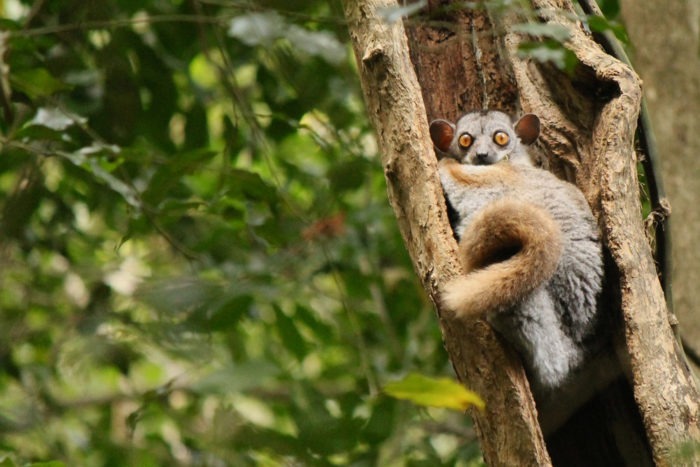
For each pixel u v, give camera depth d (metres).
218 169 10.27
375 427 10.58
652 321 8.29
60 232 12.98
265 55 12.85
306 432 8.55
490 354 7.95
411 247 8.34
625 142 8.73
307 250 11.85
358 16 8.55
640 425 9.30
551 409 9.22
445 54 10.57
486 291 7.94
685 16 13.22
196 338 7.30
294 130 13.23
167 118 12.75
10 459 8.66
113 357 7.43
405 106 8.33
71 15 11.82
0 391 12.43
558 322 8.94
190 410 10.30
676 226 12.68
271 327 12.97
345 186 12.54
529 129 9.82
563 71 9.45
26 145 10.35
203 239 11.75
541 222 8.25
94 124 12.05
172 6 12.96
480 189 9.52
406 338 13.66
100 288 10.01
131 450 9.53
